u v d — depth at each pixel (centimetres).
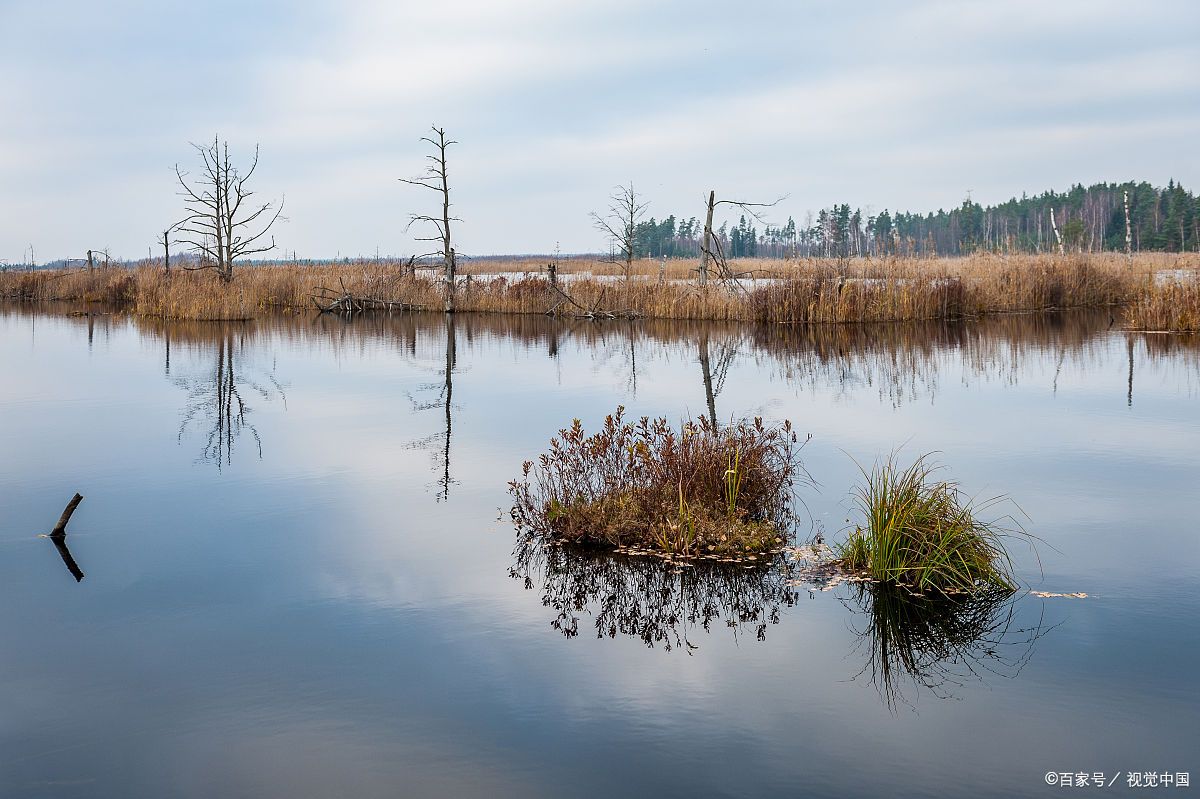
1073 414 1496
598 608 716
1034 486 1044
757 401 1648
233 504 1021
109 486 1105
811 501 994
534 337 3052
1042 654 618
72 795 467
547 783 472
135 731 531
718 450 953
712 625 682
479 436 1391
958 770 482
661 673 601
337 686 584
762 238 12294
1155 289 3086
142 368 2266
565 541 880
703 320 3603
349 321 3822
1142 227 10906
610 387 1861
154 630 673
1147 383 1811
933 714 541
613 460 948
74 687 585
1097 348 2406
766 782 472
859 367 2125
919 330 3034
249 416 1589
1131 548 832
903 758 494
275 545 873
